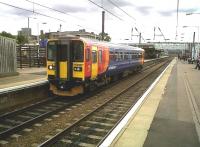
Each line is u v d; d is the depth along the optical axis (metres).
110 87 22.36
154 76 32.56
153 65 55.09
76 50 16.55
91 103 15.88
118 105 15.44
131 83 25.27
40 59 33.66
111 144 8.06
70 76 16.67
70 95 16.91
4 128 11.02
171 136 9.01
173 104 14.23
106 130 10.73
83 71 16.48
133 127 9.96
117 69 24.64
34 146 8.90
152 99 15.59
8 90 14.34
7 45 22.06
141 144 8.19
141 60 36.84
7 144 9.06
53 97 17.38
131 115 11.55
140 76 32.28
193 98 16.05
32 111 13.97
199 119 11.25
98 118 12.53
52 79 17.06
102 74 20.23
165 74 32.72
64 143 9.25
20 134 10.13
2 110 13.79
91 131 10.57
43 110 14.22
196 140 8.65
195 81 25.47
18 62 32.09
